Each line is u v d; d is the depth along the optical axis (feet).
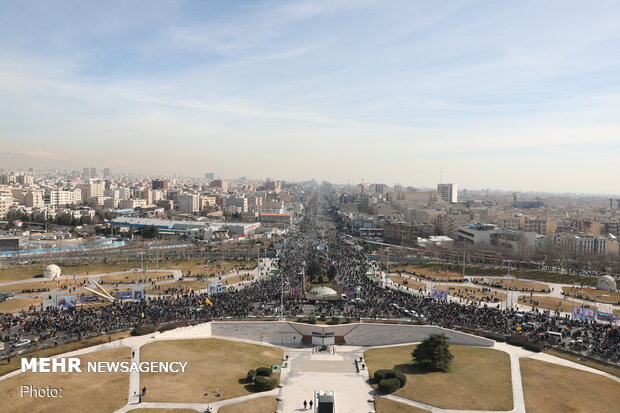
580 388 363.97
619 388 364.79
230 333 498.69
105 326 485.97
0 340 442.50
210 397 345.10
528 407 334.65
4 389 340.18
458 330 488.44
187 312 537.24
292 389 367.04
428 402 343.05
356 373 402.72
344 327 494.59
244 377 386.93
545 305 627.05
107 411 318.04
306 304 591.37
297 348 476.95
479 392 358.43
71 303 549.95
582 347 441.68
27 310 568.00
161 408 324.39
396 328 495.82
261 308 564.71
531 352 442.91
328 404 306.76
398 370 406.00
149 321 504.02
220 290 639.76
